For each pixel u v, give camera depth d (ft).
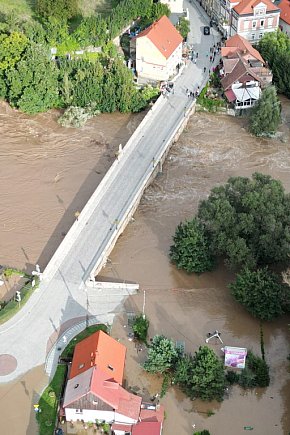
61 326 288.10
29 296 301.63
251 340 293.02
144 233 355.56
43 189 385.09
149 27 493.36
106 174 379.14
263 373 270.26
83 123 446.60
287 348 289.12
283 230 311.47
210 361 259.19
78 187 387.14
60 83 458.91
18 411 252.42
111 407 242.99
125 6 513.86
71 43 490.90
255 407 262.06
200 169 409.90
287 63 477.36
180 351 275.18
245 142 437.58
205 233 326.65
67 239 333.21
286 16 540.93
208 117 463.83
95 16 510.99
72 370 258.78
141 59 481.46
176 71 499.10
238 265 321.52
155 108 452.76
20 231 352.08
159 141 417.08
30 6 556.92
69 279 312.71
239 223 316.40
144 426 244.63
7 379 263.90
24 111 454.81
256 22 520.83
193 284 322.96
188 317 303.07
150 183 394.11
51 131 441.27
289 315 304.71
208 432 249.34
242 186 330.75
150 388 266.57
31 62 443.73
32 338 281.33
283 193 326.85
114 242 342.85
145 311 303.48
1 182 389.60
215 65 506.48
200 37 549.13
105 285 311.88
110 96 457.68
